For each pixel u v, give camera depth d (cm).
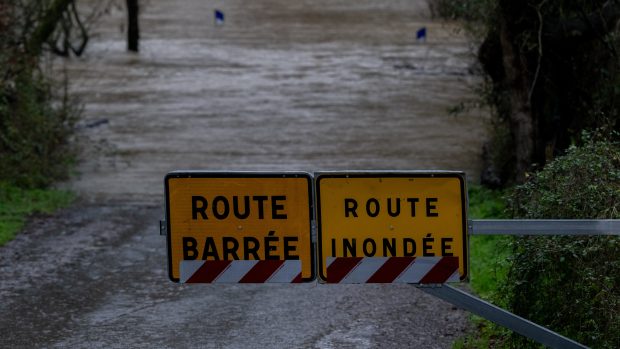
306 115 3856
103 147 3200
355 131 3531
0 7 2539
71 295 1585
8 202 2297
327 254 952
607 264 1067
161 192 2598
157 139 3384
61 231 2072
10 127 2511
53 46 3319
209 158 3092
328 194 948
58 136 2862
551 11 2120
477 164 2980
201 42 6078
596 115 1850
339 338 1359
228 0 8150
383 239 950
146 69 5053
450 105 4050
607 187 1097
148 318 1464
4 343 1344
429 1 5556
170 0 8088
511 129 2428
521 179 2166
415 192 947
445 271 950
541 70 2170
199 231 953
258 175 946
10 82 2559
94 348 1325
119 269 1755
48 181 2655
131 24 5581
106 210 2333
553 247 1084
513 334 1198
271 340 1355
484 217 2112
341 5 7850
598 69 2106
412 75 4853
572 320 1110
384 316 1455
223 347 1326
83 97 4200
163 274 1720
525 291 1170
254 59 5425
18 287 1627
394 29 6600
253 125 3656
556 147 2184
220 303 1541
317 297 1564
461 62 5178
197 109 3994
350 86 4553
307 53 5647
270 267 955
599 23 2058
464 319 1423
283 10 7600
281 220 952
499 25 2205
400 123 3678
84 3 7125
